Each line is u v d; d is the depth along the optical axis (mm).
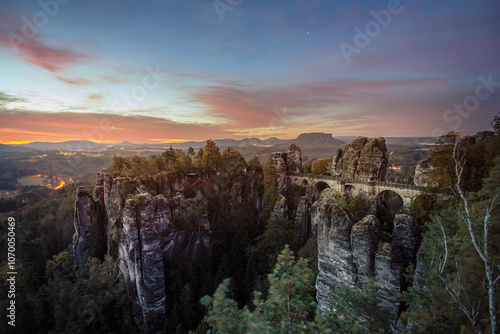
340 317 15938
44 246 91500
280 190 91562
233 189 88750
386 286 31906
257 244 70312
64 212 109125
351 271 35625
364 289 24797
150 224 57969
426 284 26656
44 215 122000
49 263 77625
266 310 14523
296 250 65500
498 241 19484
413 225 35406
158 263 57875
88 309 53969
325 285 38938
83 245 78812
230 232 80000
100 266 64500
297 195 88688
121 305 59188
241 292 62594
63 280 66875
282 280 14695
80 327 53844
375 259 32906
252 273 62312
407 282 32062
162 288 57562
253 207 91125
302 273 14672
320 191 90750
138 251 57250
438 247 26703
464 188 40500
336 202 62844
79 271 72000
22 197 158875
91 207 81062
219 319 12953
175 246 68500
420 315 23578
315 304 15000
